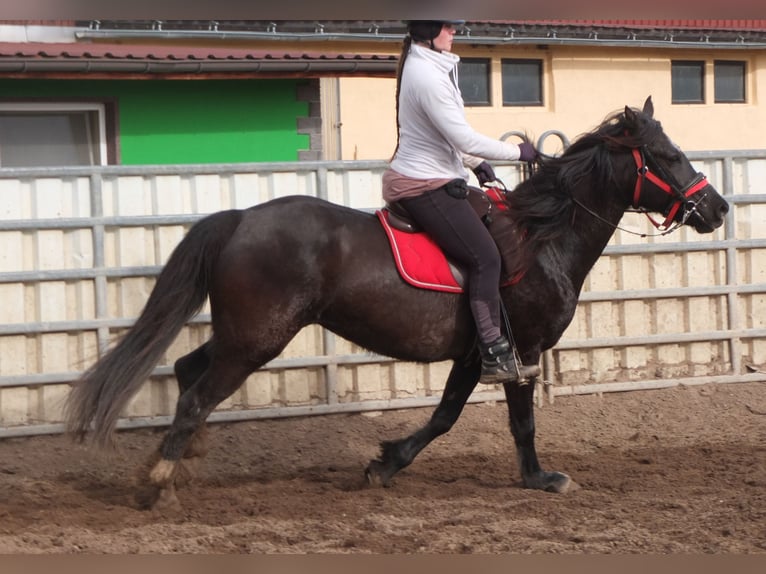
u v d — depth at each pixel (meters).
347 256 5.42
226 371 5.37
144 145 10.78
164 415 7.44
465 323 5.66
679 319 8.63
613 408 8.21
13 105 10.20
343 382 7.84
